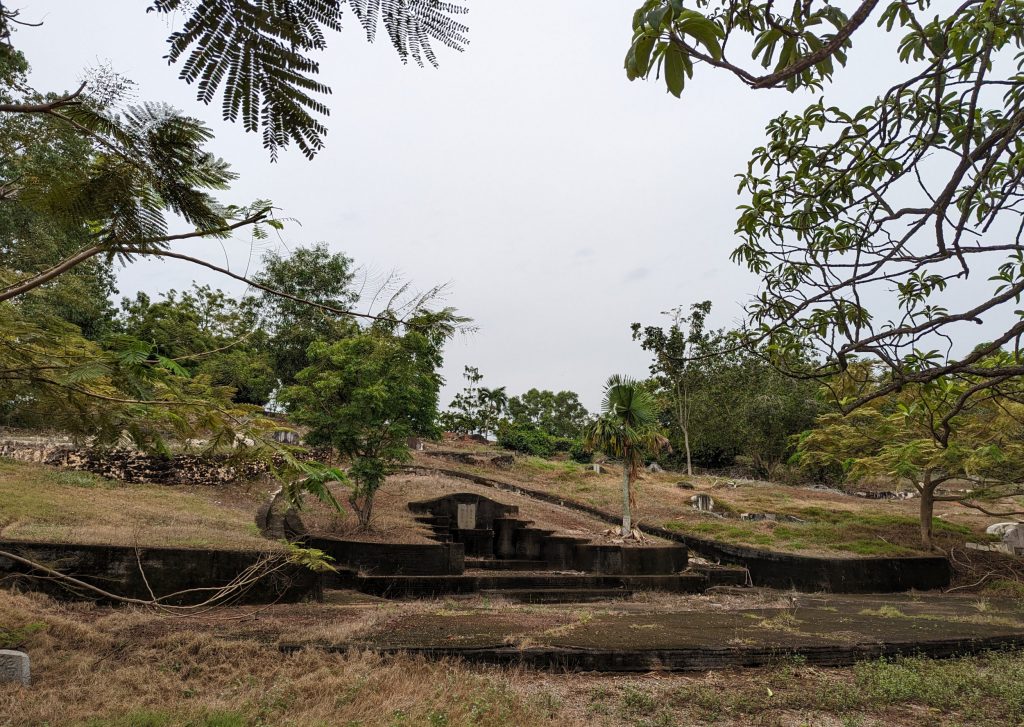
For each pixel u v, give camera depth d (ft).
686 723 22.53
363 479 56.80
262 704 21.48
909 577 65.87
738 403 133.28
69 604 32.22
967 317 9.50
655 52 6.73
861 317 11.50
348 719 20.40
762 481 123.75
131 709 20.25
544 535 68.80
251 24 5.19
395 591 48.29
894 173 11.39
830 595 61.05
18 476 53.31
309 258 89.92
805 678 28.89
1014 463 65.67
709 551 72.08
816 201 12.82
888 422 70.74
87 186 7.97
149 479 63.57
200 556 37.73
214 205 9.37
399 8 5.26
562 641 30.76
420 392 57.11
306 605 38.99
